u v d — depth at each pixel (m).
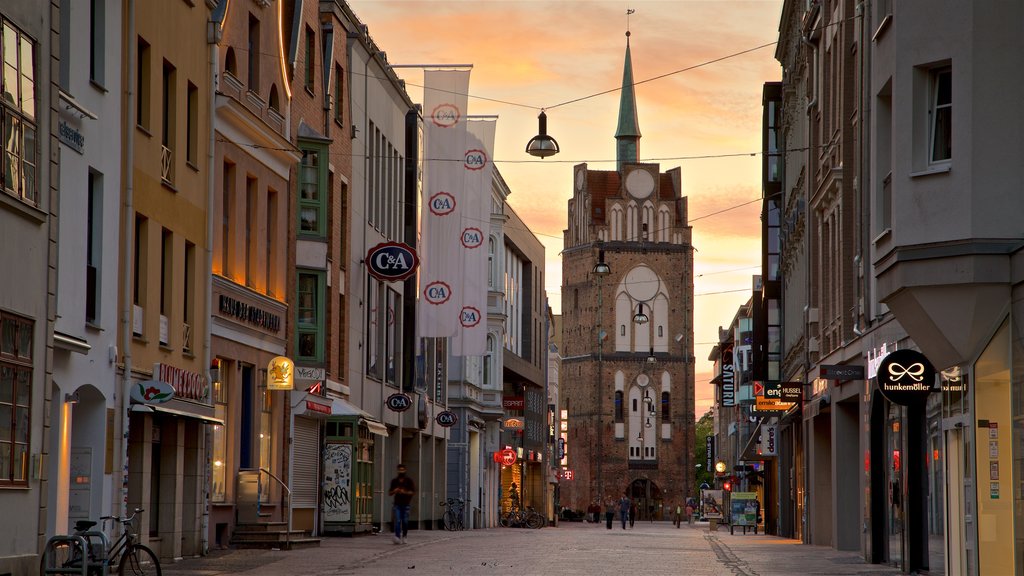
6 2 19.80
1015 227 19.45
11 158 20.00
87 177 23.97
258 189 34.97
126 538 20.73
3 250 19.81
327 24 42.78
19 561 20.05
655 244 155.50
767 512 66.81
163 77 28.31
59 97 22.19
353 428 42.00
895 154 20.73
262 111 35.12
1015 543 19.19
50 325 21.47
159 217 27.91
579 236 158.00
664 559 32.00
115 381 25.39
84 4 23.97
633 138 162.25
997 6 19.67
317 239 39.56
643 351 155.12
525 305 88.75
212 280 31.11
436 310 49.34
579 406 156.12
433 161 49.09
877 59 23.05
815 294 44.88
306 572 24.92
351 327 46.06
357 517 42.47
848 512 38.34
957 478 22.80
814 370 44.09
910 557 27.17
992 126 19.56
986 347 20.34
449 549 35.06
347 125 44.94
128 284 25.94
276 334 36.41
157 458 28.67
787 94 55.91
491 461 74.75
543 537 48.16
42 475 21.16
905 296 20.77
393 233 53.53
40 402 21.09
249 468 34.44
